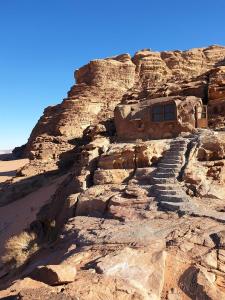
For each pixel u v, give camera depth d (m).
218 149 17.66
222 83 26.69
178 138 21.27
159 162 18.92
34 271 7.87
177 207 13.53
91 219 14.73
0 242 23.62
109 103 72.06
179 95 28.50
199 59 81.38
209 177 16.31
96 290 7.08
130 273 8.07
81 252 10.26
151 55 79.25
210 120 24.64
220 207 13.56
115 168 19.97
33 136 82.12
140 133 26.05
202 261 8.80
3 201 38.62
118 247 10.11
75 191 19.78
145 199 14.95
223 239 9.87
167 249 9.63
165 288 7.89
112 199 15.45
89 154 21.48
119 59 79.38
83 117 69.19
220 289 7.74
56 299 6.21
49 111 79.75
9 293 7.00
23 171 48.75
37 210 28.33
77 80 80.44
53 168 48.62
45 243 17.36
